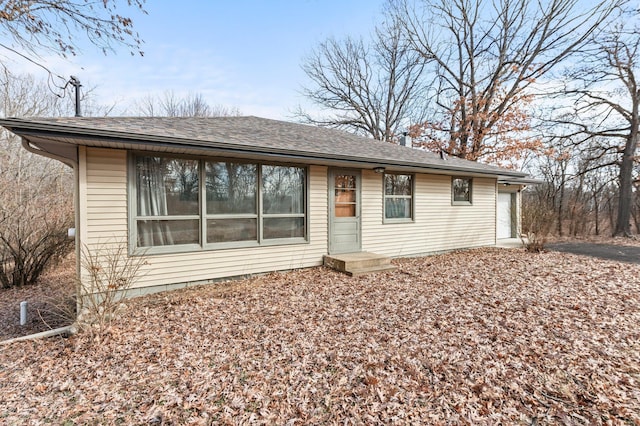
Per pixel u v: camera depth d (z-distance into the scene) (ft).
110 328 12.32
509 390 8.49
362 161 23.32
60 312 16.92
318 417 7.63
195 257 19.25
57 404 8.29
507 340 11.41
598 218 55.83
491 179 36.63
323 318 13.84
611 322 12.93
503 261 26.94
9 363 10.55
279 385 8.93
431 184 31.19
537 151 54.65
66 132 13.52
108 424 7.52
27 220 23.34
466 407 7.83
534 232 32.78
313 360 10.25
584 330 12.17
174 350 11.06
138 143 15.28
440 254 31.45
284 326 13.01
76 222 16.40
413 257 29.68
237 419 7.61
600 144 50.80
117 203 16.87
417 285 19.06
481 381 8.91
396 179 28.96
